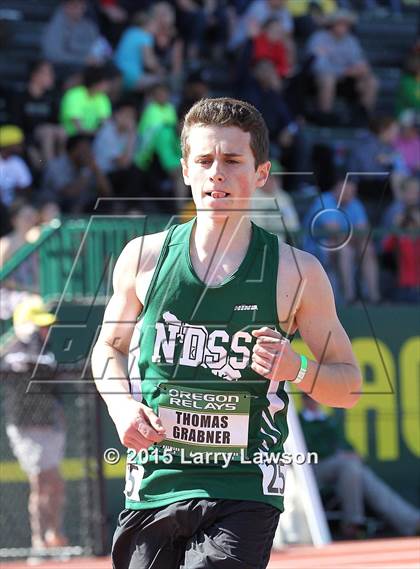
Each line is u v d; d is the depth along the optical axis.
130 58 34.97
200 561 7.66
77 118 30.72
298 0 42.22
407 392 25.02
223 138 8.00
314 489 20.75
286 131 33.34
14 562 19.41
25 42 39.84
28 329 19.53
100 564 18.17
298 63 40.78
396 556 17.42
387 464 24.81
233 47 39.12
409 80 39.34
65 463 19.84
